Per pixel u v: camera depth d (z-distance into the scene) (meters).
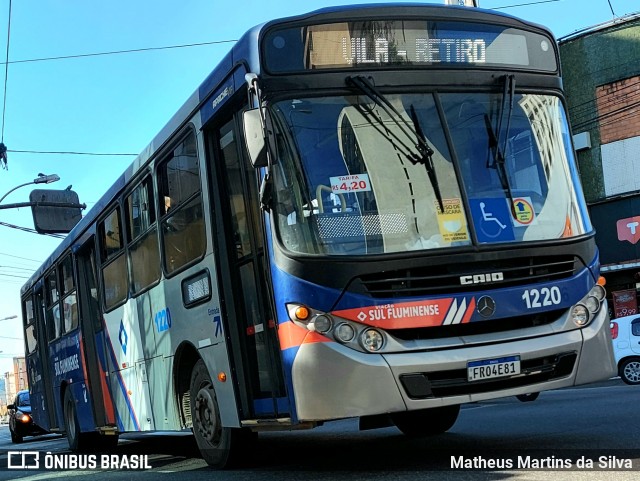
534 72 5.92
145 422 7.98
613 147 20.77
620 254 20.56
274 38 5.37
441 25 5.69
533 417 8.88
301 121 5.27
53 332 12.45
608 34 20.94
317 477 5.57
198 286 6.46
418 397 4.81
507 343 5.02
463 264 5.09
